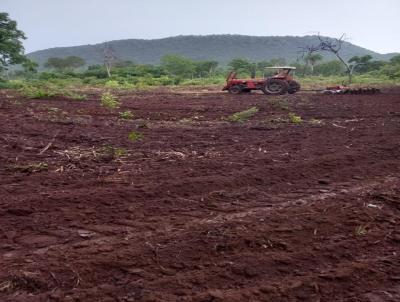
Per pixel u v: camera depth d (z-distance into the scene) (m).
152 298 3.01
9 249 3.75
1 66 31.56
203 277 3.30
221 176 5.87
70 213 4.54
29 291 3.14
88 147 7.74
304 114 13.02
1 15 30.83
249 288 3.18
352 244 3.94
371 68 59.34
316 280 3.31
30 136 8.69
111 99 15.13
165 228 4.21
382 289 3.24
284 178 5.91
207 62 67.75
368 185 5.67
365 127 10.25
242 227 4.21
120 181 5.63
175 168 6.30
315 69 65.88
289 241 3.95
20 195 5.05
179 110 14.40
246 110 13.84
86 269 3.39
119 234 4.07
